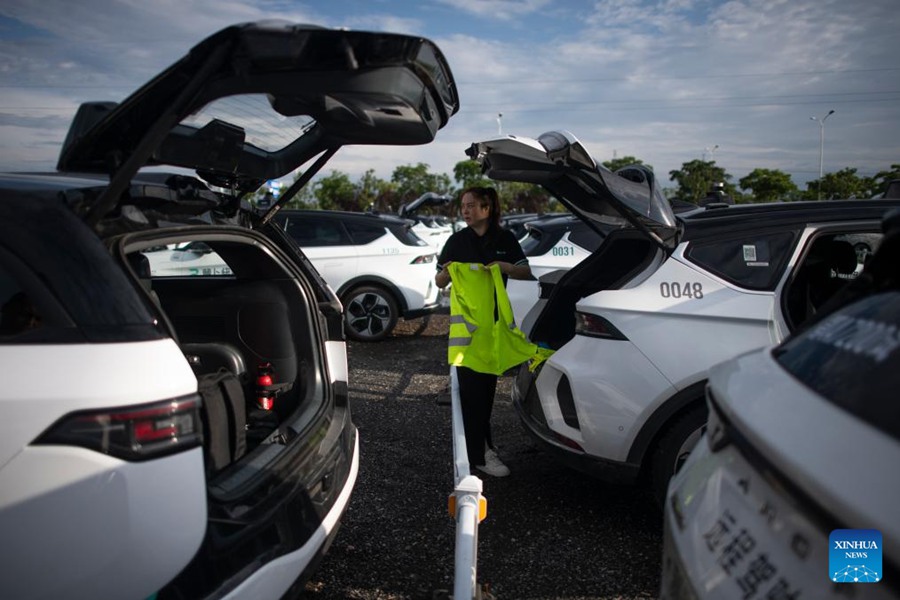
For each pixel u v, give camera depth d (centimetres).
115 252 184
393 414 501
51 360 161
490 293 359
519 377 396
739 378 142
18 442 155
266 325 293
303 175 288
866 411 105
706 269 308
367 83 187
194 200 237
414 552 304
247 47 173
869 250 351
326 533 227
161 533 162
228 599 173
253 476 208
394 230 798
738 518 120
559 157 298
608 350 306
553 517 338
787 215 316
